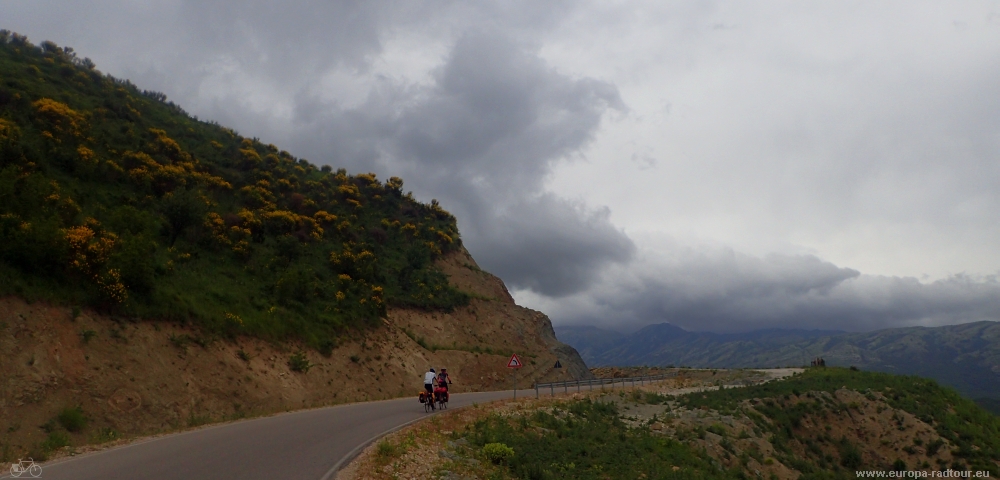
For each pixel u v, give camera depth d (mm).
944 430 35188
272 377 28188
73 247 22406
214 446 14477
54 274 21578
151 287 25438
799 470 27766
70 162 35469
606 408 30203
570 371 60094
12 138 31391
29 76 44250
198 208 38062
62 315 20250
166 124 55375
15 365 17219
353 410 25406
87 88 49562
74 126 38875
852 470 31859
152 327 23938
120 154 41312
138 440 15648
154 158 44125
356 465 12508
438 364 45406
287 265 43062
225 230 41781
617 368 70812
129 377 20531
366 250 53938
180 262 34000
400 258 59656
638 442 23344
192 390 22719
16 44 51438
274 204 51750
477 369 48969
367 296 45469
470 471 14039
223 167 53938
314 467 12094
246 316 31047
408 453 14414
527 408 27406
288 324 33719
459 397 36281
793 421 34031
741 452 26406
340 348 36344
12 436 15242
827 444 33438
